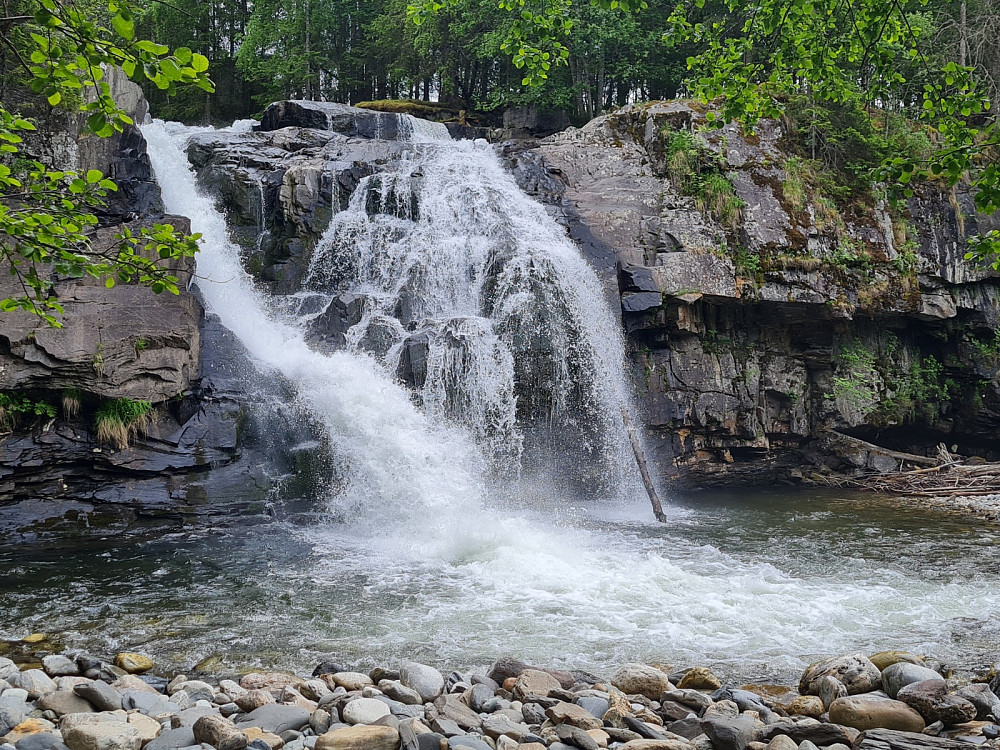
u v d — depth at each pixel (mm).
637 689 6426
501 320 16594
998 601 9539
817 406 20953
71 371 12867
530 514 14797
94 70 4852
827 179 21031
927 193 21297
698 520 14930
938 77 22859
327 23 36469
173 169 20453
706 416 19000
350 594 9789
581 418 16969
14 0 9469
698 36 10469
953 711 5273
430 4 10938
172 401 14094
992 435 21922
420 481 14312
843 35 9555
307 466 14102
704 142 20750
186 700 5883
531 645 8016
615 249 19188
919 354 22250
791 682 6961
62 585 10055
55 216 5918
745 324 20250
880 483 19312
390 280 18422
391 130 26078
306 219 19281
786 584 10273
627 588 10031
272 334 17266
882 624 8688
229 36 40781
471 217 19328
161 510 12914
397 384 15383
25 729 4914
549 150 21953
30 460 12539
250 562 11258
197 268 18016
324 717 5320
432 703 5883
